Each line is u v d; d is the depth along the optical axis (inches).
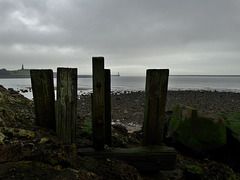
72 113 130.5
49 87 141.4
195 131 213.0
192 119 216.2
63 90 129.2
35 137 110.5
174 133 223.9
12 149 86.6
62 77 128.3
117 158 135.3
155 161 138.6
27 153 87.8
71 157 103.3
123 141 201.9
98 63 127.0
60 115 131.6
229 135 212.5
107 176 112.8
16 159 84.1
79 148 144.3
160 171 150.9
